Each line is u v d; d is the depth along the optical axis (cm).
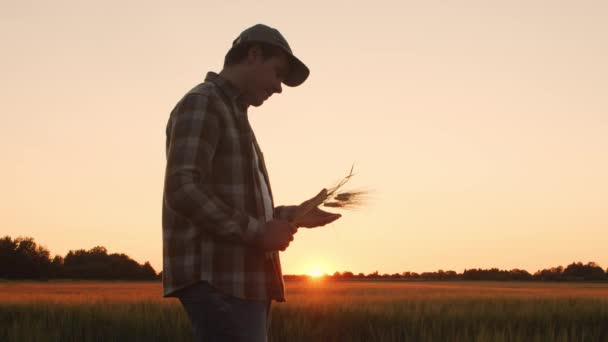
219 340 242
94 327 1140
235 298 241
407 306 1492
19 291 2484
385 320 1222
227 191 246
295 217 284
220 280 239
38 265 8944
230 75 262
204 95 248
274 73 265
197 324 246
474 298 1888
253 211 252
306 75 277
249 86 262
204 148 239
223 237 234
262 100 270
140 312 1234
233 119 254
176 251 245
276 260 255
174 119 248
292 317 1236
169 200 233
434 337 1052
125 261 9081
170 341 1027
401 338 1075
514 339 1012
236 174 249
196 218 231
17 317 1288
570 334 1091
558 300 1766
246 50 263
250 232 236
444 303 1627
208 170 242
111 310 1313
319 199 287
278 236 240
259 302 247
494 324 1129
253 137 273
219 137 247
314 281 5456
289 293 2470
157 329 1073
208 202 230
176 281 243
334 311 1310
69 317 1195
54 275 8969
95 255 9588
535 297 1972
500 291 3127
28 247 9025
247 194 251
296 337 1039
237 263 241
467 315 1327
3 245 8944
